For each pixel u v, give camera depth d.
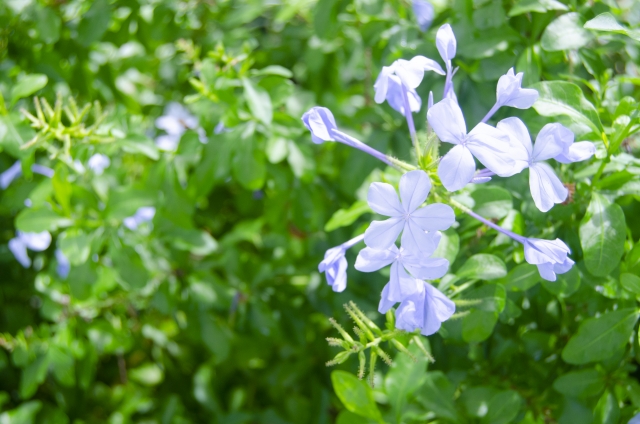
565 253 0.35
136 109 0.56
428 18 0.48
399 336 0.36
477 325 0.40
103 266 0.50
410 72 0.36
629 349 0.42
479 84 0.45
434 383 0.42
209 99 0.48
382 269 0.44
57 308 0.51
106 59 0.56
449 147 0.45
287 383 0.55
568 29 0.41
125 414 0.54
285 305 0.54
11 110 0.46
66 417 0.53
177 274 0.52
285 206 0.53
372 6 0.48
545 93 0.39
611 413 0.41
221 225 0.63
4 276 0.56
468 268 0.39
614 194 0.40
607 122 0.43
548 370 0.44
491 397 0.42
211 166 0.48
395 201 0.34
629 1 0.49
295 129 0.49
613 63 0.49
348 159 0.50
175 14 0.54
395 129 0.49
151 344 0.62
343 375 0.41
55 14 0.50
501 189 0.40
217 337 0.52
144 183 0.49
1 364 0.52
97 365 0.61
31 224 0.46
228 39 0.53
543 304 0.43
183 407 0.57
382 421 0.41
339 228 0.53
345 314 0.52
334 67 0.57
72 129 0.44
